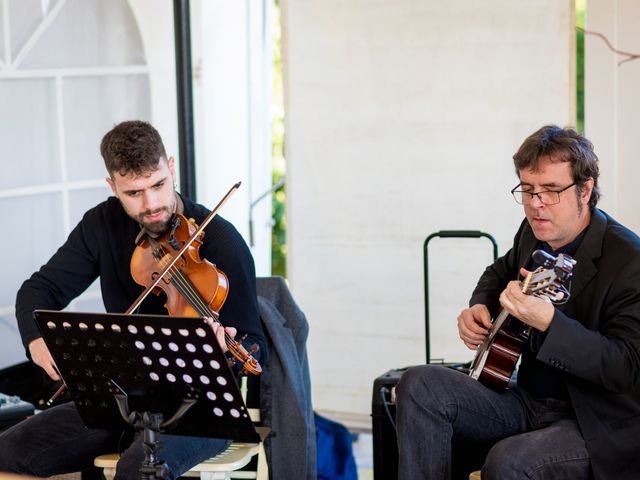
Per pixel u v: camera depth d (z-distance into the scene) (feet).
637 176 12.46
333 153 13.84
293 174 14.08
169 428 7.66
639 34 12.26
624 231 8.49
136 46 14.33
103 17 13.88
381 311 13.82
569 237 8.56
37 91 13.15
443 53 13.15
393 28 13.34
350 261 13.92
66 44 13.46
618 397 8.17
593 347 7.89
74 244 9.69
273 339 10.03
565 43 12.59
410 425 8.56
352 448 13.04
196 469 8.75
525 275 8.03
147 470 7.74
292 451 9.93
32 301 9.41
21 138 12.98
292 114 13.99
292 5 13.82
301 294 14.21
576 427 8.32
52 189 13.39
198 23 15.34
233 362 8.44
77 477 11.08
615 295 8.23
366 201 13.74
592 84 12.55
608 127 12.53
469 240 13.29
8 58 12.71
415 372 8.73
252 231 16.87
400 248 13.64
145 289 9.13
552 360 7.94
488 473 8.07
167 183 8.79
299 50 13.85
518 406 8.80
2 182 12.78
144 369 7.57
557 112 12.73
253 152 16.98
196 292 8.64
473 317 9.12
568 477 8.07
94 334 7.52
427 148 13.37
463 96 13.12
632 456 8.06
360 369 13.99
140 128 8.74
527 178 8.43
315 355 14.23
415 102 13.35
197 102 15.43
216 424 7.75
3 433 9.13
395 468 9.97
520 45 12.79
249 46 16.72
